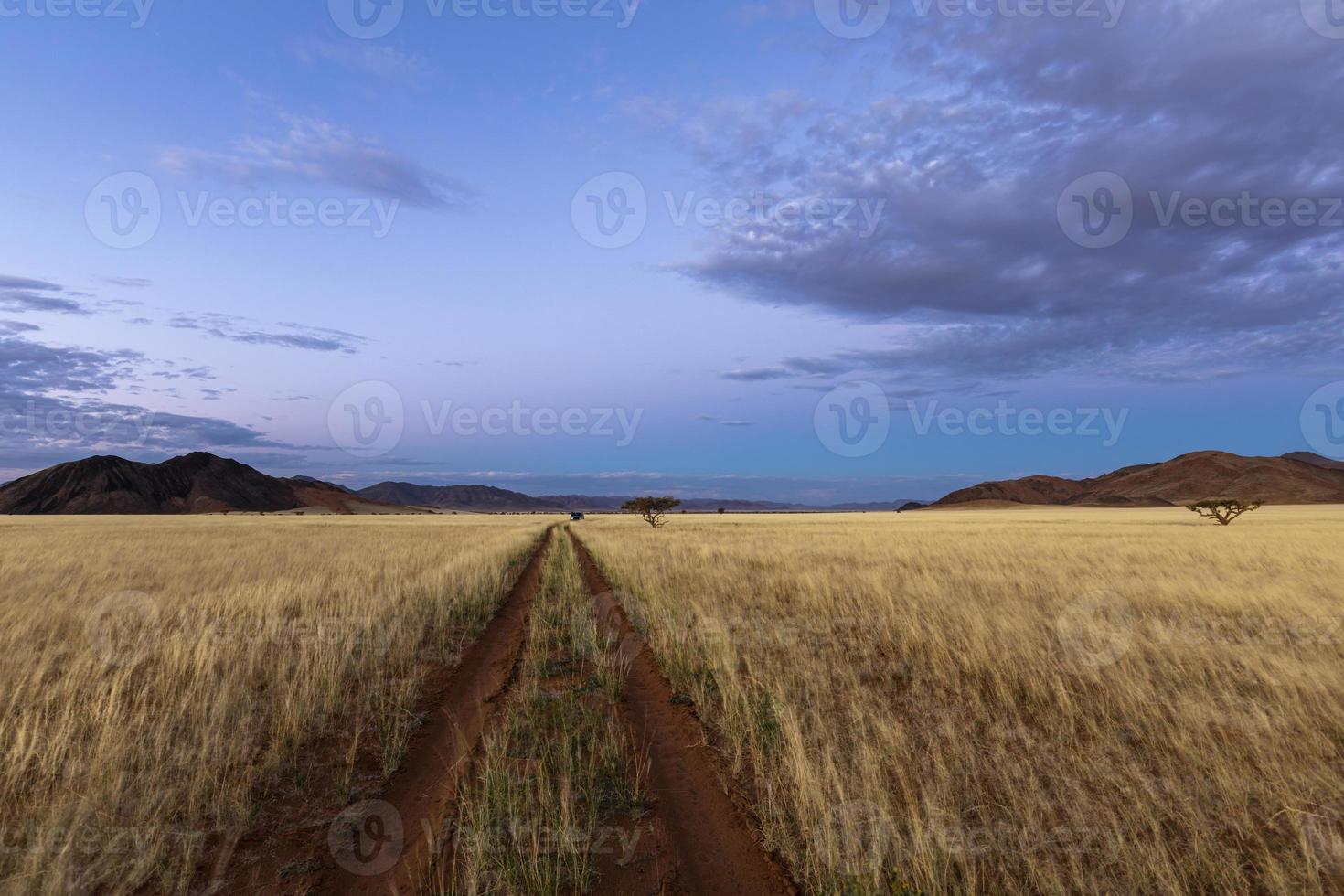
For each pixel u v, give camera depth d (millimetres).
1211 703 5664
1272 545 22453
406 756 5207
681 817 4184
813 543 26578
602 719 6020
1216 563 17188
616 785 4602
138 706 5848
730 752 5230
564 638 9883
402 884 3393
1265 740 4949
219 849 3715
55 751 4590
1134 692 6016
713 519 80000
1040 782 4453
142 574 15930
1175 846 3654
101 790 4055
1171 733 5105
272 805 4312
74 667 6852
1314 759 4555
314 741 5418
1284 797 4059
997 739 5227
